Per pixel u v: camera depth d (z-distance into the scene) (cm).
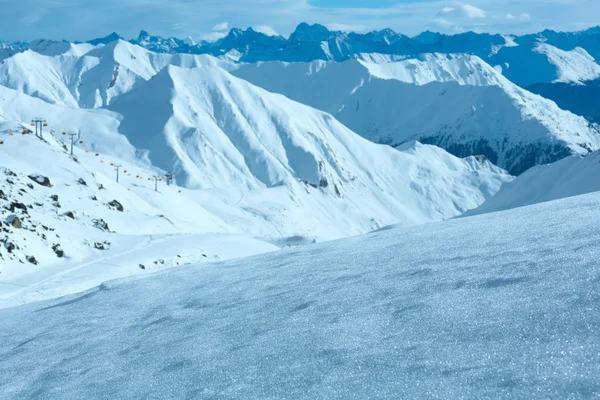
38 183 6412
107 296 1405
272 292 1073
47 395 733
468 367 539
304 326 798
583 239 921
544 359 514
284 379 612
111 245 5294
